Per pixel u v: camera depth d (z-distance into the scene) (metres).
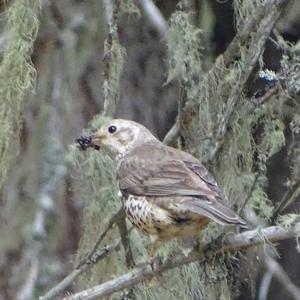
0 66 13.77
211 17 14.95
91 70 14.83
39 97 14.71
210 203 11.15
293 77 12.28
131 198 11.73
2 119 13.41
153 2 15.36
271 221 13.09
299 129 12.88
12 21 13.51
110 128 12.86
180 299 13.04
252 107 12.92
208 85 13.17
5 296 14.66
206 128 13.16
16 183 14.75
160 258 11.69
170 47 13.77
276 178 14.93
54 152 14.70
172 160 11.86
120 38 15.07
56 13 14.78
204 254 11.35
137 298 13.04
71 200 14.87
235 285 13.31
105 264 13.39
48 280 14.71
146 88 15.14
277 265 14.42
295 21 14.80
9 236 14.73
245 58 12.92
